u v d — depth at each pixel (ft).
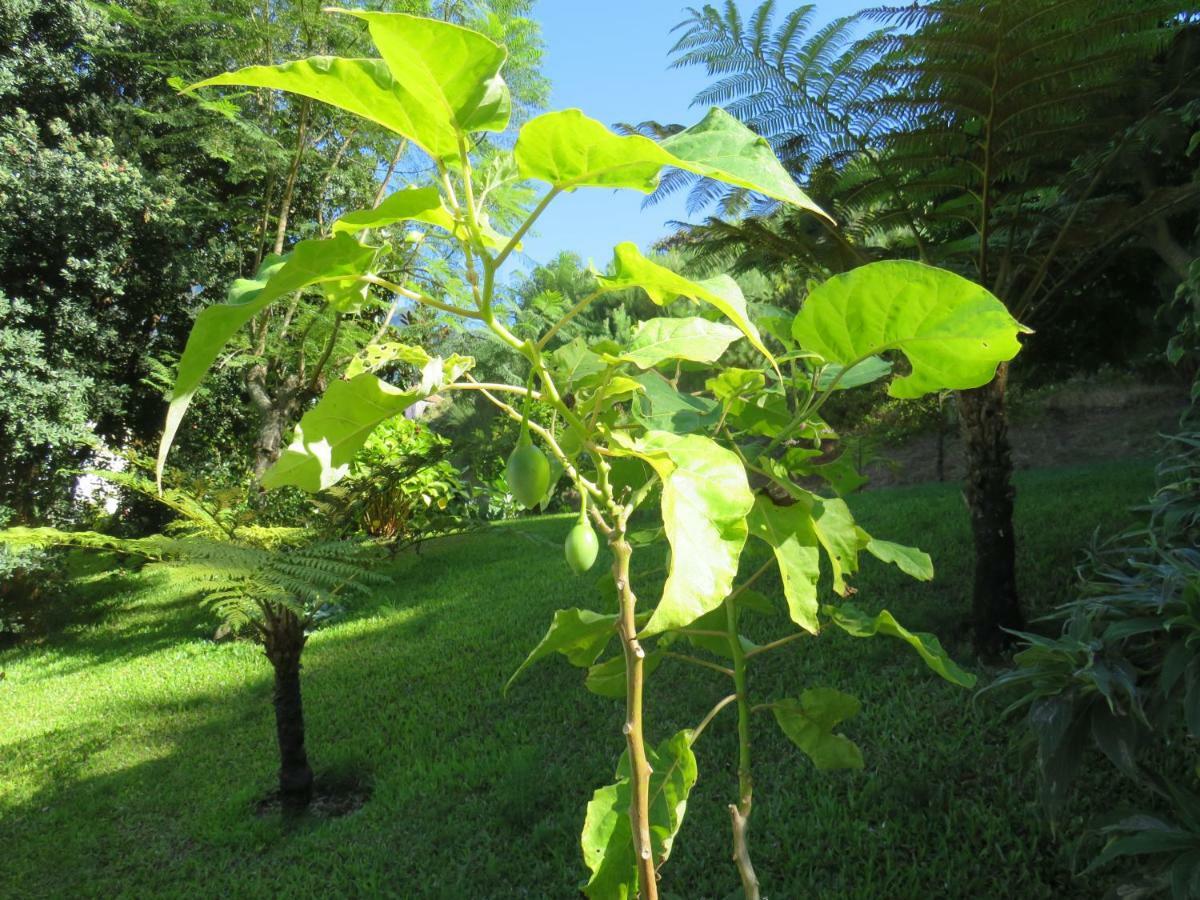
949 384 3.04
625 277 2.57
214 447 36.35
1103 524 18.11
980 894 7.65
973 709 10.90
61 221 28.45
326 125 27.30
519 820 10.27
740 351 32.30
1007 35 11.38
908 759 10.12
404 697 15.49
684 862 8.84
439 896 8.98
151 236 30.76
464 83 2.20
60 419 28.14
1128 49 11.53
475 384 2.78
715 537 2.42
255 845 11.19
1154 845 5.03
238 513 13.28
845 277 2.83
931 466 41.19
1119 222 12.95
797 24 13.02
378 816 11.27
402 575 27.40
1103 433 38.73
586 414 3.03
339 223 2.35
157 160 33.06
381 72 2.23
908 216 14.82
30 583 29.01
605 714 13.01
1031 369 21.26
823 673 12.89
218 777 13.73
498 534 33.12
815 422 4.22
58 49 32.99
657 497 3.98
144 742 15.85
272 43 23.50
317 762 13.37
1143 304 18.60
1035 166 13.88
